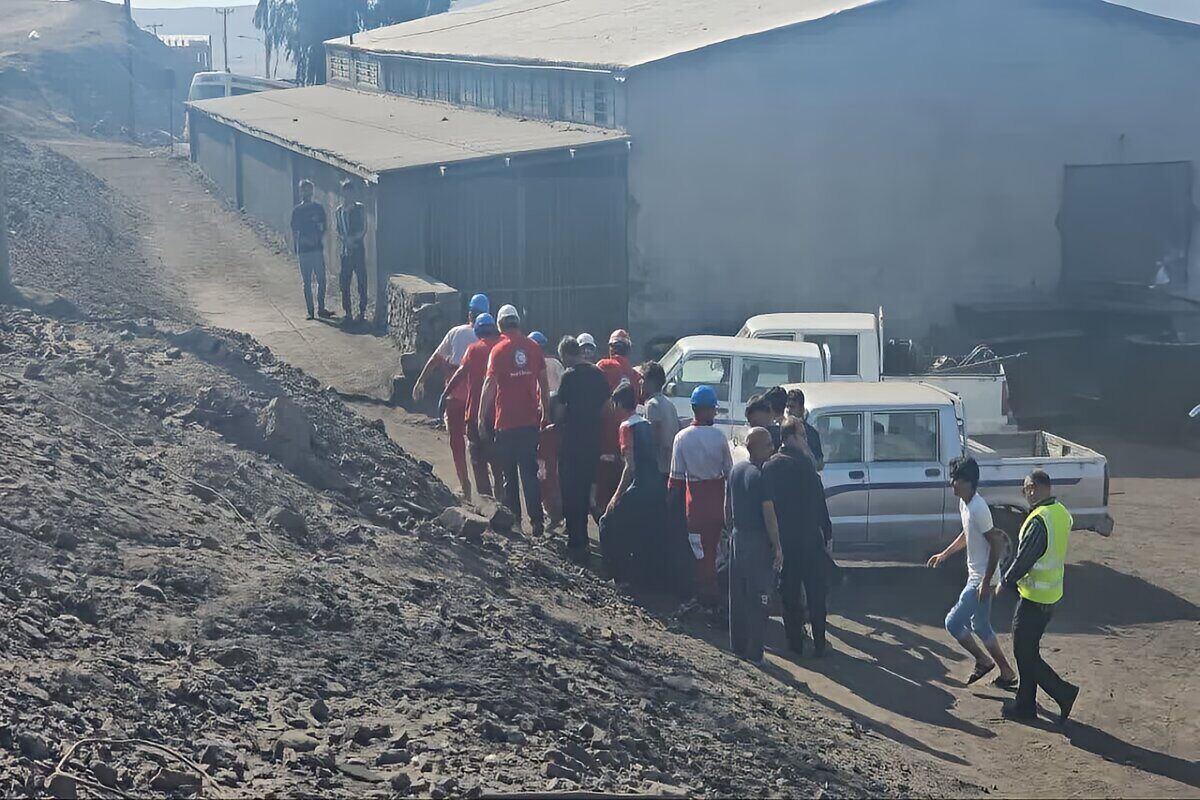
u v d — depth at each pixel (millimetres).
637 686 8500
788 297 24844
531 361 12852
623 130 23859
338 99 40250
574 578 11422
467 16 46125
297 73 69375
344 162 23562
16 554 7426
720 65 23844
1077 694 10031
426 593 9016
